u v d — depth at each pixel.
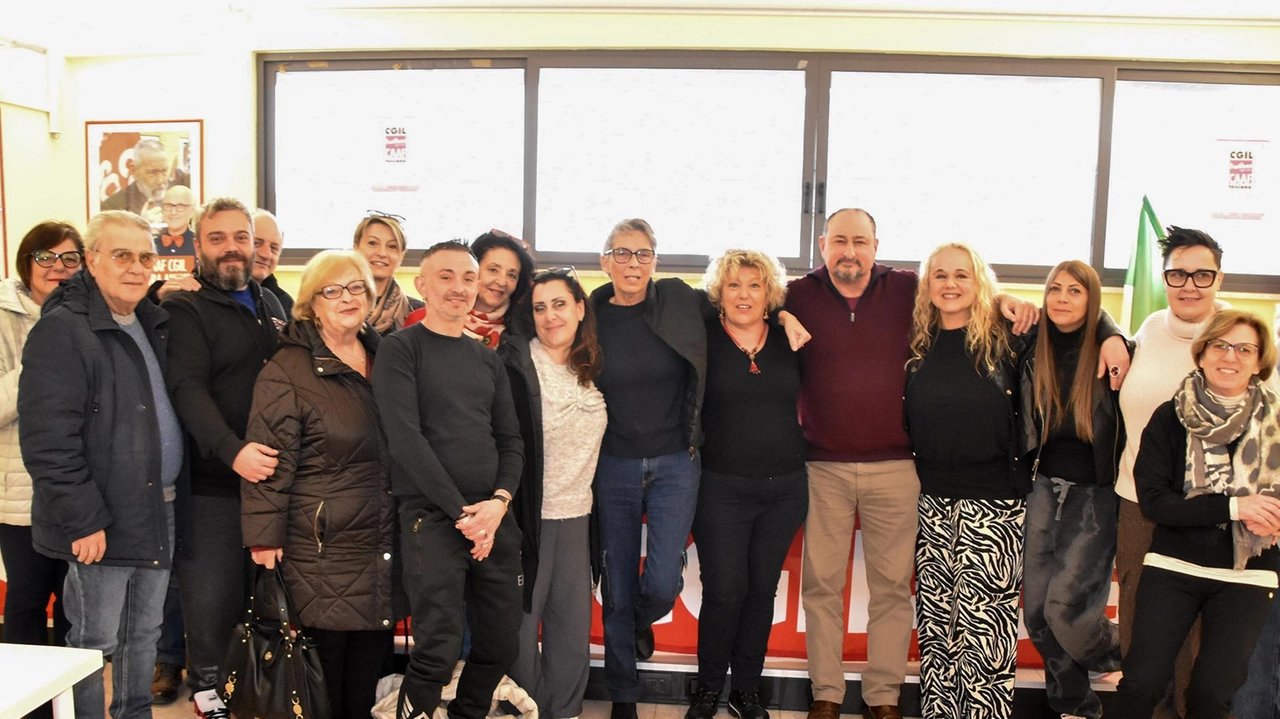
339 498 2.07
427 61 4.72
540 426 2.35
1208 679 2.08
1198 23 4.44
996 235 4.71
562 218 4.79
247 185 4.75
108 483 2.02
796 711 2.75
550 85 4.71
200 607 2.24
